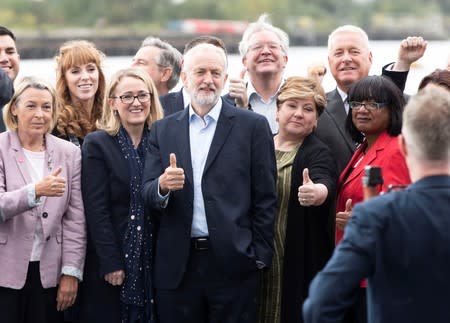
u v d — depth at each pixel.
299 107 5.57
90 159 5.61
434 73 5.41
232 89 6.23
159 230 5.42
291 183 5.52
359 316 5.12
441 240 3.62
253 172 5.38
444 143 3.69
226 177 5.32
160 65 7.17
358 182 5.23
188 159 5.37
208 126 5.45
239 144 5.38
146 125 5.75
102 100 6.28
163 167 5.42
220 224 5.23
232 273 5.23
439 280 3.61
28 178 5.51
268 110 6.41
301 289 5.42
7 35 6.97
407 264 3.62
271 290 5.52
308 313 3.64
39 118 5.52
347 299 3.62
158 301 5.38
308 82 5.64
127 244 5.53
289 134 5.64
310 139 5.62
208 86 5.40
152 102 5.75
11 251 5.40
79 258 5.55
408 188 3.74
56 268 5.53
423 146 3.70
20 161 5.53
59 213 5.55
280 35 6.43
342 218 5.09
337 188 5.45
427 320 3.61
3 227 5.41
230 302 5.27
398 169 5.06
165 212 5.37
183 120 5.49
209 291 5.28
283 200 5.54
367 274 3.64
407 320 3.62
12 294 5.40
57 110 5.70
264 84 6.40
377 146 5.23
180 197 5.31
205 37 6.07
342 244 3.67
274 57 6.35
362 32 6.30
